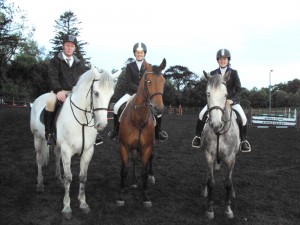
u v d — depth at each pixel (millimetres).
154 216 4828
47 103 5246
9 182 6352
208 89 4656
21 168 7559
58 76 5477
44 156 5949
